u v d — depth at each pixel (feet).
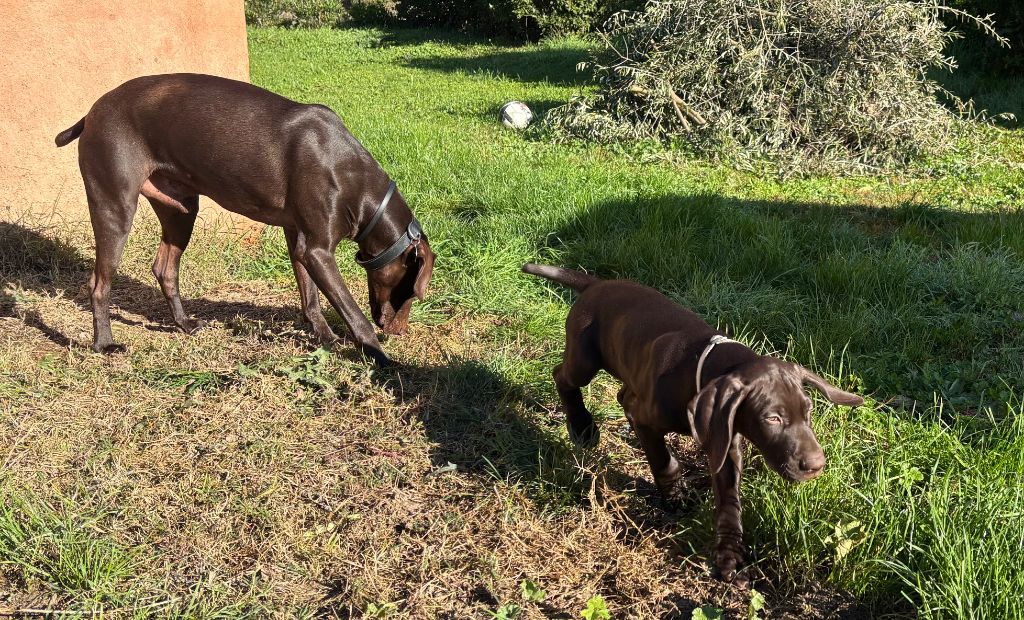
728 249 22.03
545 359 16.87
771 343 16.87
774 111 32.68
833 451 12.11
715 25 33.60
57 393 14.92
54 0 21.58
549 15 73.92
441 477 13.00
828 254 21.45
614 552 11.44
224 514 12.01
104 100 16.43
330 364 16.29
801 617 10.27
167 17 23.80
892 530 10.61
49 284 20.52
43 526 11.17
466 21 87.92
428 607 10.37
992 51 43.83
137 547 11.12
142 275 21.25
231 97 16.02
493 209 25.86
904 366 16.62
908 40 32.32
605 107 36.96
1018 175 30.35
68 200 22.80
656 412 11.03
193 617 10.03
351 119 40.96
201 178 16.35
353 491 12.63
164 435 13.78
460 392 15.51
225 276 21.61
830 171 31.24
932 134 32.86
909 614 10.13
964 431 13.66
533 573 11.03
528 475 13.10
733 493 10.92
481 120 41.78
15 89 21.39
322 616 10.31
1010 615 9.27
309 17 100.37
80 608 10.11
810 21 32.81
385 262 16.71
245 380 15.37
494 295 19.84
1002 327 17.99
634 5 62.75
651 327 11.61
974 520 10.52
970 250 21.58
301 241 16.43
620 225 24.21
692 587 10.83
